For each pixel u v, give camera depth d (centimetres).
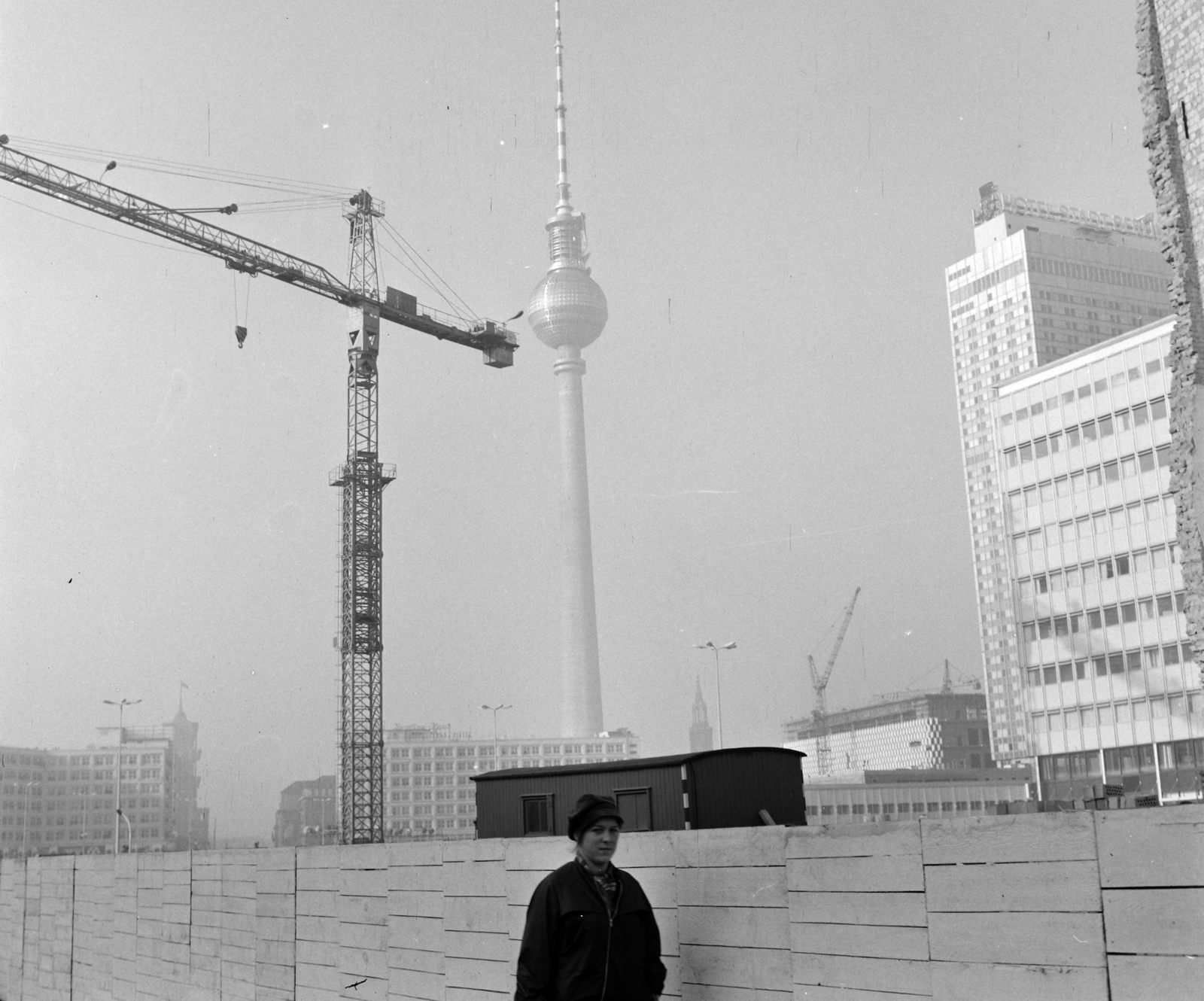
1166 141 1625
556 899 649
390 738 18425
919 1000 667
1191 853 557
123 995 1708
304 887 1287
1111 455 8112
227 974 1431
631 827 1739
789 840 749
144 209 11019
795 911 743
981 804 8356
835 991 713
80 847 17100
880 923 692
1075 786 8131
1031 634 8606
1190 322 1546
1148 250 17338
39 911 2041
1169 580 7644
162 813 17800
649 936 672
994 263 17800
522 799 1958
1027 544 8725
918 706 17350
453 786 17750
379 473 12081
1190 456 1514
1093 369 8288
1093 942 593
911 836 682
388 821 17338
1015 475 8888
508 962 968
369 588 11781
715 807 1658
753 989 763
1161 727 7562
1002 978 629
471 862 1021
